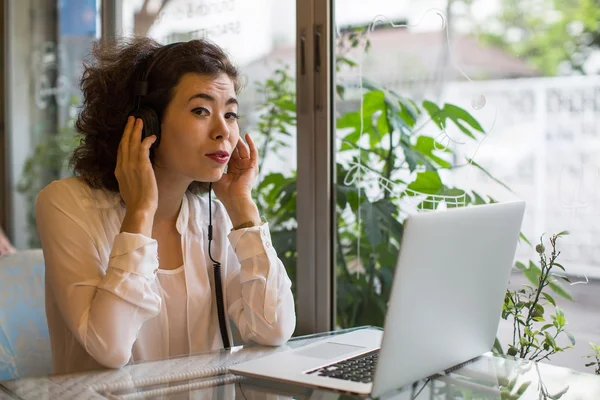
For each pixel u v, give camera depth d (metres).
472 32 1.86
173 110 1.54
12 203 3.83
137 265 1.42
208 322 1.69
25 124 3.73
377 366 1.08
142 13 2.84
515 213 1.30
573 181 1.70
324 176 2.14
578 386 1.22
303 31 2.16
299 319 2.23
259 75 2.35
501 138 1.82
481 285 1.27
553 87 1.73
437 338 1.20
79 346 1.57
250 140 1.77
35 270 1.98
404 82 1.99
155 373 1.27
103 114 1.63
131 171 1.51
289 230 2.27
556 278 1.74
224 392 1.16
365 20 2.06
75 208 1.53
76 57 3.39
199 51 1.57
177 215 1.70
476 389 1.19
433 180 1.94
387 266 2.03
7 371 1.78
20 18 3.69
